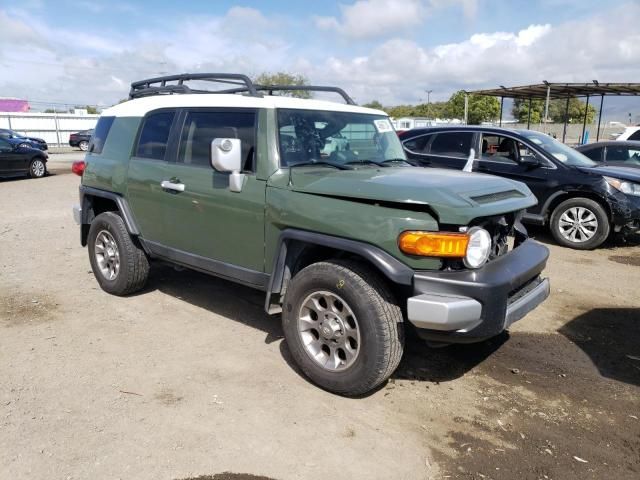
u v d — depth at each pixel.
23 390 3.52
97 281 5.81
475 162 8.40
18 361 3.94
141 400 3.43
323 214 3.43
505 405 3.48
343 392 3.46
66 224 9.23
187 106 4.52
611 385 3.77
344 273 3.32
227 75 4.48
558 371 3.97
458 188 3.35
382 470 2.80
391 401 3.49
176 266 5.02
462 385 3.73
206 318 4.86
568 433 3.17
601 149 10.39
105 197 5.27
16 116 38.72
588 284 6.10
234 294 5.52
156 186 4.65
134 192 4.92
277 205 3.68
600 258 7.30
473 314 3.05
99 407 3.33
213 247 4.28
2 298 5.30
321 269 3.43
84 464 2.79
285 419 3.24
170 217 4.59
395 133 4.90
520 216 3.84
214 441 3.01
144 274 5.26
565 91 20.94
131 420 3.20
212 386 3.62
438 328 3.05
